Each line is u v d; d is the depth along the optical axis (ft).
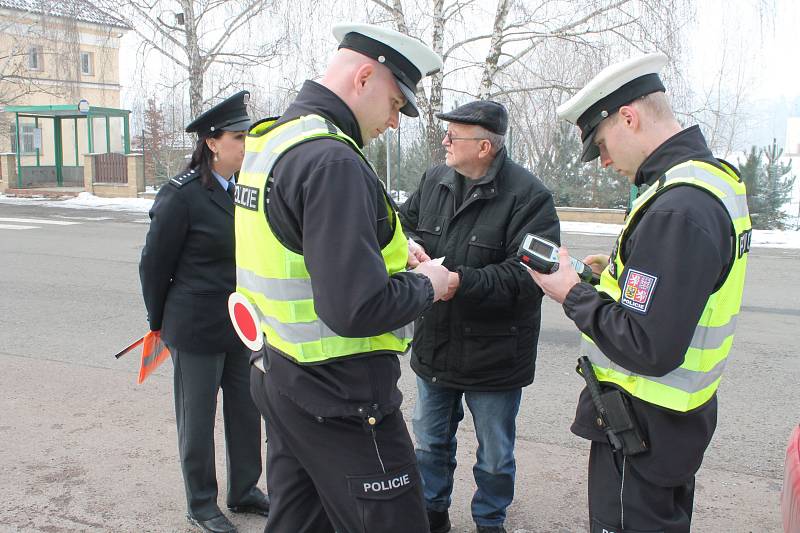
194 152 9.73
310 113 6.25
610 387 6.48
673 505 6.45
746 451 12.84
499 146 9.25
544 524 10.44
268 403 6.64
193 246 9.60
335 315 5.57
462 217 9.59
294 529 6.96
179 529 10.19
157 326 10.08
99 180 67.10
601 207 53.16
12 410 14.46
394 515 6.32
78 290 26.18
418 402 10.03
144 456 12.47
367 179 5.89
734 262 6.01
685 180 5.83
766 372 17.29
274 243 6.14
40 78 86.38
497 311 9.31
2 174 70.85
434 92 47.34
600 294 6.48
